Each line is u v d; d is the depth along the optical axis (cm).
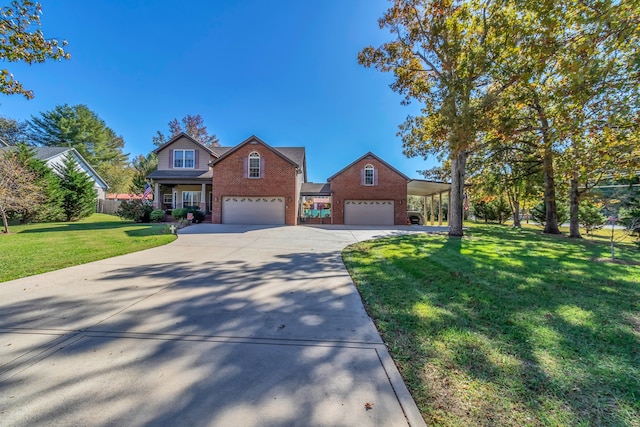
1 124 3428
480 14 875
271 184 1881
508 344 267
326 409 183
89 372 222
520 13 760
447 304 377
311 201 2419
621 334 284
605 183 1198
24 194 1328
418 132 1343
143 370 226
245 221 1883
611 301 380
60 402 187
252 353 255
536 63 640
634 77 503
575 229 1230
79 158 2566
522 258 670
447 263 614
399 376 220
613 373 218
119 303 385
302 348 265
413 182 2112
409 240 1020
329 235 1256
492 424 170
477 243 933
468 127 798
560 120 649
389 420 174
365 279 509
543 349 257
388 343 274
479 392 199
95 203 2416
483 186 1809
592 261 638
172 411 180
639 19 404
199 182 2025
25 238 1023
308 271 580
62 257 693
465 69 806
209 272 566
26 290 438
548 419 174
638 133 618
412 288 450
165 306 375
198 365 234
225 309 367
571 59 499
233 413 178
